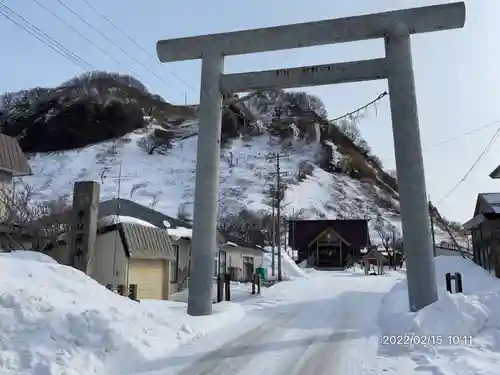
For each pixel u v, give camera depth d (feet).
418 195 35.29
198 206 38.93
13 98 444.96
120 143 411.34
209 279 37.50
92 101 436.76
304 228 219.00
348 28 38.96
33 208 121.19
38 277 31.35
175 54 42.45
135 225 58.44
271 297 57.93
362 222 213.05
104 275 54.85
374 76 38.58
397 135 36.60
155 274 60.03
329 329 32.81
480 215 71.20
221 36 41.52
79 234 47.78
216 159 40.06
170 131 447.83
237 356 24.14
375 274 147.43
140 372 20.95
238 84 40.93
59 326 23.67
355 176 396.16
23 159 70.28
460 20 36.86
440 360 22.41
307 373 20.98
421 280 34.22
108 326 24.53
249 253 117.39
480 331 27.81
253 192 321.32
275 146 375.04
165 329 28.43
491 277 62.90
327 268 190.70
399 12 38.14
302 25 39.88
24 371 19.24
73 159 378.94
